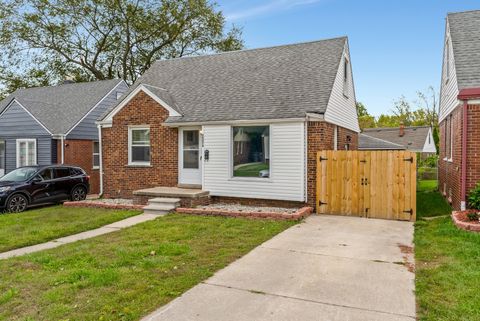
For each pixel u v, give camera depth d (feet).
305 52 45.60
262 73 44.52
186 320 12.88
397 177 31.50
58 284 16.34
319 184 34.50
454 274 16.76
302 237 24.89
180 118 41.57
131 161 46.01
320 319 12.90
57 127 57.62
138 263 19.11
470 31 36.63
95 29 99.35
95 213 36.45
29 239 26.25
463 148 30.48
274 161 36.47
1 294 15.48
